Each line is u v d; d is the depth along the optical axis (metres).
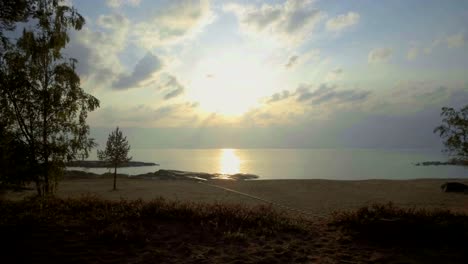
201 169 83.44
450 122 13.96
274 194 23.61
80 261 6.38
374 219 8.96
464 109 13.70
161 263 6.47
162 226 8.70
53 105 12.20
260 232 8.76
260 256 7.04
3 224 8.04
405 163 95.12
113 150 26.86
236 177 51.81
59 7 12.45
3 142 10.18
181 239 7.89
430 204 18.12
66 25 12.71
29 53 11.93
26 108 11.42
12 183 10.63
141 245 7.35
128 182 32.28
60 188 26.30
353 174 63.06
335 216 10.26
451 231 8.29
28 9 9.66
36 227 8.02
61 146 12.34
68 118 12.88
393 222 8.65
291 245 7.82
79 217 9.14
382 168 76.88
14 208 9.70
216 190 25.97
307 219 11.09
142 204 10.34
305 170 76.81
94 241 7.40
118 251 6.95
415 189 25.48
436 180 31.88
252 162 118.94
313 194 23.59
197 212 9.78
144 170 75.44
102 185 29.17
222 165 101.19
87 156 13.20
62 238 7.45
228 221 9.53
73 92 12.94
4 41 9.95
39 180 12.05
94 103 13.45
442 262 6.87
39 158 11.67
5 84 10.78
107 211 9.56
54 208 10.01
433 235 8.22
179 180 35.53
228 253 7.15
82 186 28.11
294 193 24.28
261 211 10.65
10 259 6.30
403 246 7.84
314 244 8.02
